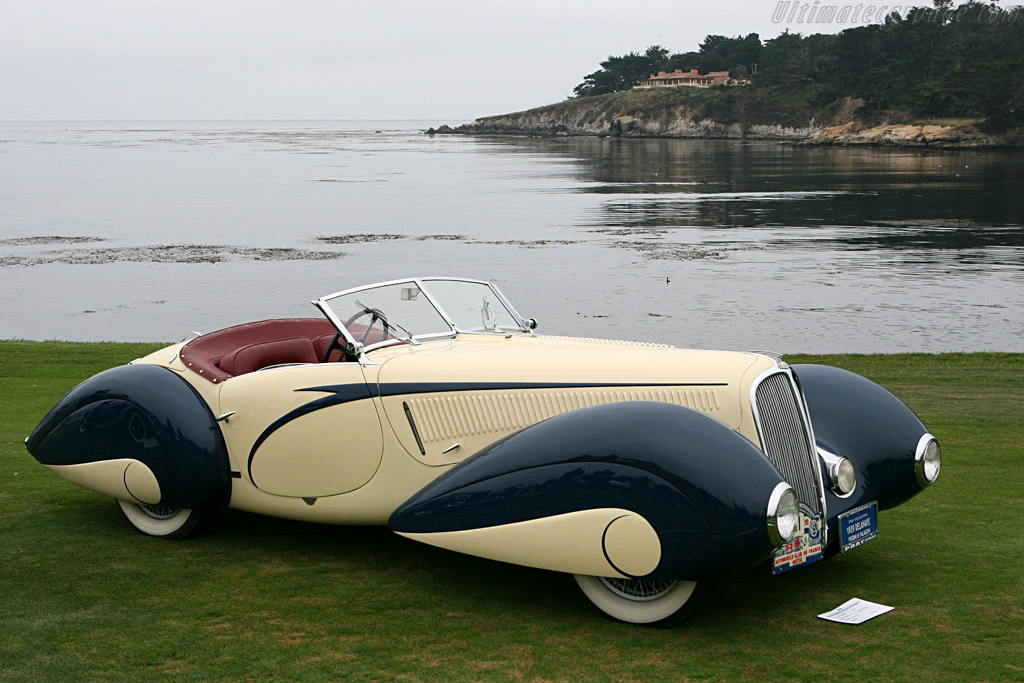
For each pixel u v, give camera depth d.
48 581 5.25
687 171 118.50
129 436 5.85
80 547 5.85
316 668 4.16
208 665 4.19
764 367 4.93
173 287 38.00
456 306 6.28
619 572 4.43
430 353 5.61
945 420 10.28
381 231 59.91
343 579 5.29
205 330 29.16
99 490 6.05
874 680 4.00
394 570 5.45
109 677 4.07
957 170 111.12
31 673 4.10
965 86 175.88
